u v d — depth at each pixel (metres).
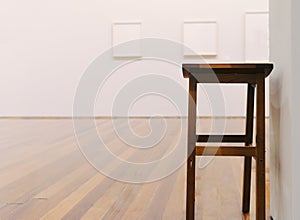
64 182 2.60
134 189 2.44
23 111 6.74
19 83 6.73
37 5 6.64
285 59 1.62
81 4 6.57
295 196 1.48
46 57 6.67
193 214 1.67
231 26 6.29
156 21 6.44
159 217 1.94
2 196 2.29
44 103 6.71
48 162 3.21
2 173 2.86
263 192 1.62
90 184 2.55
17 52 6.71
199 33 6.36
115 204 2.14
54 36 6.64
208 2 6.32
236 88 6.19
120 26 6.50
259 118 1.61
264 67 1.59
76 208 2.08
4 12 6.69
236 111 6.21
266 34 6.21
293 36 1.50
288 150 1.57
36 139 4.39
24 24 6.67
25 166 3.08
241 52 6.29
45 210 2.04
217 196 2.29
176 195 2.30
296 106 1.49
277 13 1.81
